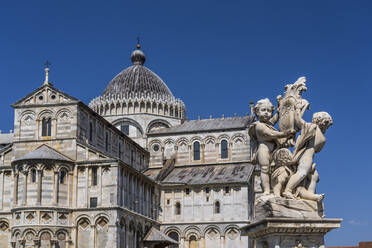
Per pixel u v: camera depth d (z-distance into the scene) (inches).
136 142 4121.6
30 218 2743.6
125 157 3730.3
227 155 3986.2
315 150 508.1
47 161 2802.7
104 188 2844.5
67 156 2915.8
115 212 2778.1
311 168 506.3
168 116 4222.4
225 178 3639.3
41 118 2997.0
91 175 2878.9
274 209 480.4
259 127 522.3
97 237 2790.4
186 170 3976.4
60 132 2955.2
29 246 2714.1
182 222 3585.1
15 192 2822.3
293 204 486.6
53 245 2733.8
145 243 3243.1
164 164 4094.5
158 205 3646.7
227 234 3481.8
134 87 4247.0
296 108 511.5
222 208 3528.5
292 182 496.1
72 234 2805.1
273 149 528.1
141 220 3213.6
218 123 4200.3
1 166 2977.4
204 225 3533.5
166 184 3668.8
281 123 520.7
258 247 497.7
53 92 3006.9
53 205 2773.1
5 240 2888.8
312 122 516.1
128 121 4121.6
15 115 3029.0
